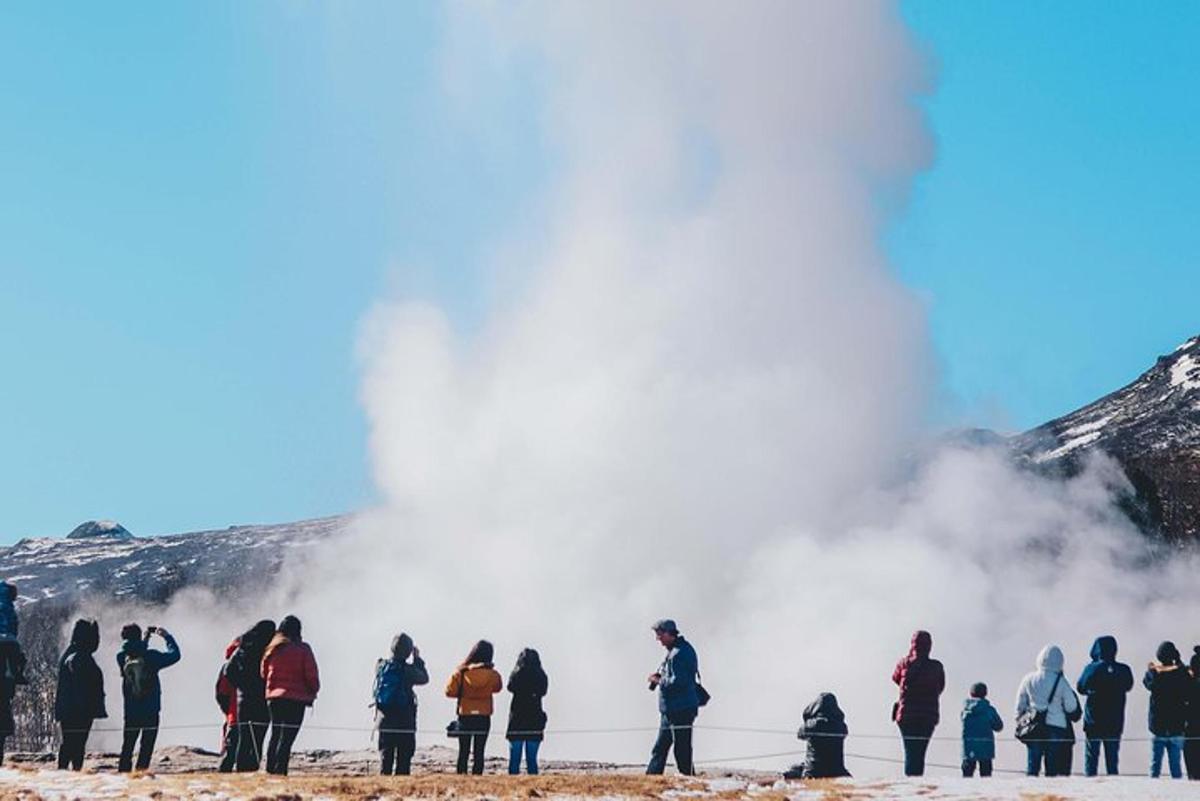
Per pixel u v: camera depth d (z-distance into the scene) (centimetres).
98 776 2966
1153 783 2895
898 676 3294
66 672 3288
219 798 2661
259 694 3247
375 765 4034
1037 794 2745
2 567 13300
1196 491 11475
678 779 2952
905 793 2792
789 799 2741
